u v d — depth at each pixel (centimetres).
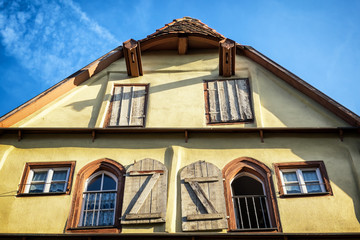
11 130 1200
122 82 1413
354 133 1203
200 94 1369
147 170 1117
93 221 1049
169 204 1046
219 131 1215
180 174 1115
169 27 1634
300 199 1067
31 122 1262
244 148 1185
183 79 1423
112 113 1312
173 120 1283
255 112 1294
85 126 1270
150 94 1371
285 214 1040
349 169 1129
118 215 1037
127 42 1393
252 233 957
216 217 1018
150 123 1276
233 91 1372
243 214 1477
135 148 1186
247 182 1502
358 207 1046
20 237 967
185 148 1186
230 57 1367
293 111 1293
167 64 1480
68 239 963
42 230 1009
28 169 1136
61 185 1120
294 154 1167
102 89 1393
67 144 1193
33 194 1076
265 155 1167
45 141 1198
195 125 1270
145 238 963
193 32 1490
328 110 1277
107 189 1127
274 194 1082
